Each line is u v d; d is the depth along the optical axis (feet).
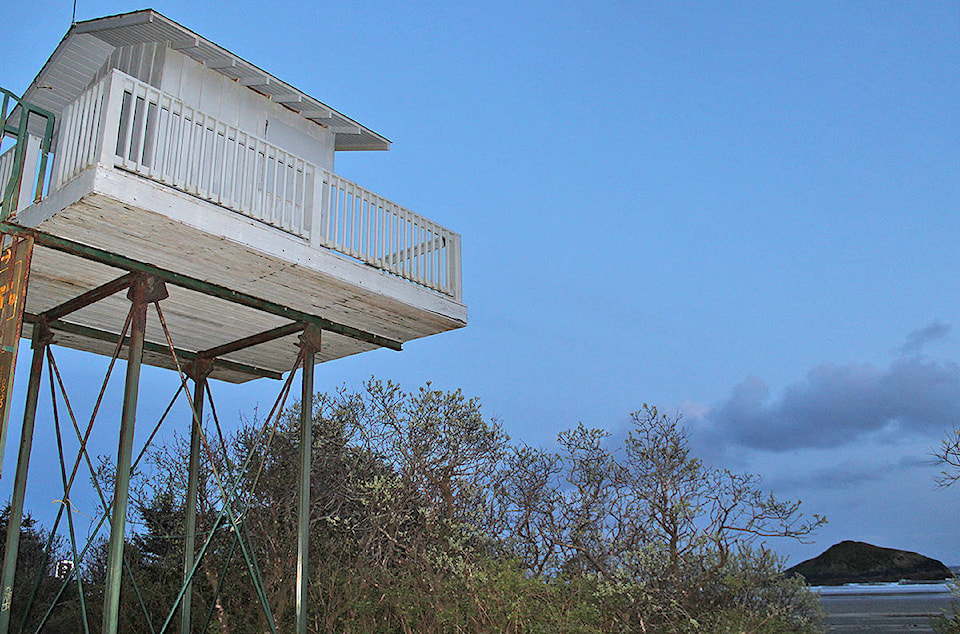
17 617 45.19
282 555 40.88
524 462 43.55
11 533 27.50
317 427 48.70
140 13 28.81
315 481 46.60
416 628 32.94
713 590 34.55
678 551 34.96
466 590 33.12
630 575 33.91
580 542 38.29
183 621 32.12
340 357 35.88
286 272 26.11
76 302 27.63
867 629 65.05
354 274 27.58
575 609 31.17
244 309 29.40
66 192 21.36
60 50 32.01
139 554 45.70
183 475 49.49
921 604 111.86
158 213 21.67
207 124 24.16
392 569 40.01
